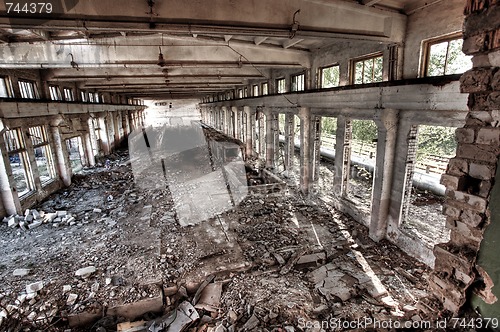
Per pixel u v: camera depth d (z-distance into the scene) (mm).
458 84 4953
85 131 17172
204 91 26094
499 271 2510
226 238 7844
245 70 13930
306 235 8008
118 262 6734
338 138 9305
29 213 9688
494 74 2418
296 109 11414
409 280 5953
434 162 13633
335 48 8797
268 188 11938
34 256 7164
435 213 9766
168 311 5434
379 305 5180
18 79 10562
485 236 2604
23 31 6961
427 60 5953
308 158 11227
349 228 8430
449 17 5211
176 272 6297
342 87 8344
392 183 7176
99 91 20359
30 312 5180
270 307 5141
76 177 14789
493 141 2457
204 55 9172
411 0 5703
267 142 15133
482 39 2480
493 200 2502
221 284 5980
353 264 6555
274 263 6738
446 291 3020
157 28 4316
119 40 8469
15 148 11047
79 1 3879
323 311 5074
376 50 7066
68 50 8344
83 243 7820
